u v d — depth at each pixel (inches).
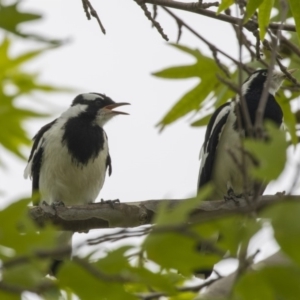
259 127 299.3
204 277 378.0
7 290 241.3
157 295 327.0
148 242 242.2
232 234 236.8
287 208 221.9
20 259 243.3
